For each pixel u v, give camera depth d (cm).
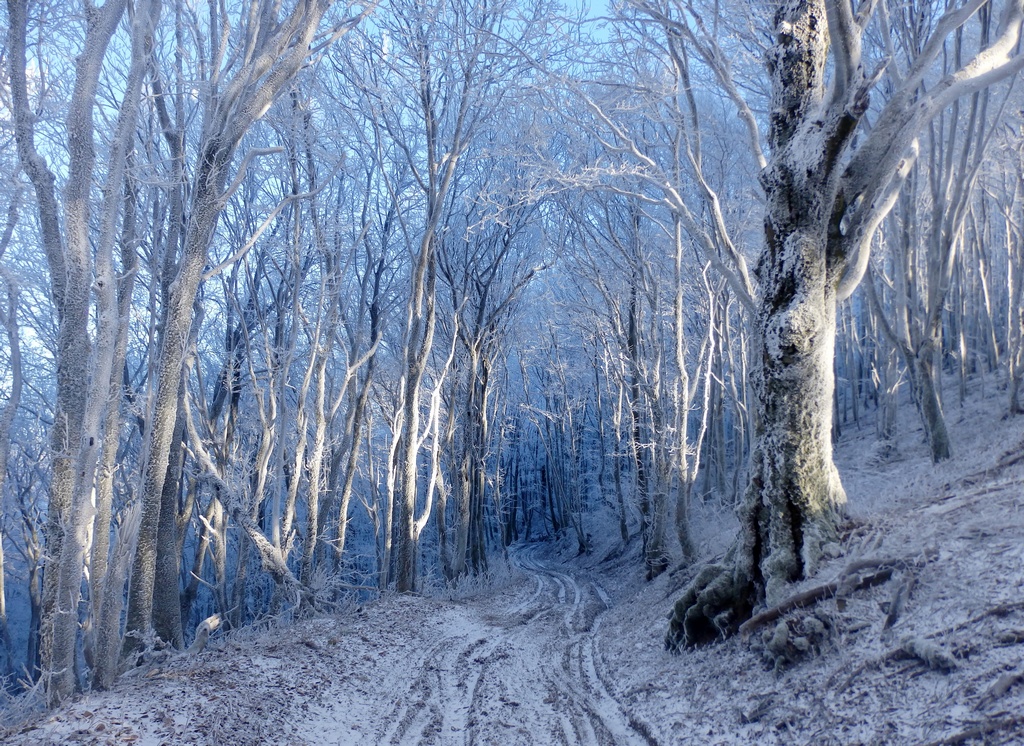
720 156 1888
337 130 2009
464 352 3014
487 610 1927
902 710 504
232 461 2202
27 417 2489
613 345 3062
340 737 766
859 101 799
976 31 1722
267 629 1627
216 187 1010
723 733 646
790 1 925
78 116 832
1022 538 651
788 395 898
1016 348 1727
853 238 903
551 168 1498
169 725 676
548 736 762
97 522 966
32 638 2308
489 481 3331
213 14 1345
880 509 1015
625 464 3991
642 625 1337
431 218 2011
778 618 789
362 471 3148
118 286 1213
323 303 1967
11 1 915
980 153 1402
